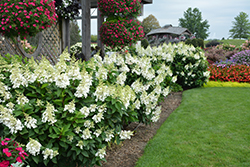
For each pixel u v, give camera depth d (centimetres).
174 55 668
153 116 385
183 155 293
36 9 430
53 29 673
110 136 267
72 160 250
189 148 310
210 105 497
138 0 655
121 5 614
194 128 378
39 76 250
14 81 236
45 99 249
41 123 223
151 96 360
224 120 402
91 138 239
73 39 1110
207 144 318
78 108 251
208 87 702
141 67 404
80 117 233
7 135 219
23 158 189
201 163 272
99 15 773
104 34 656
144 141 355
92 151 244
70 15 681
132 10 640
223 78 754
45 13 445
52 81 247
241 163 266
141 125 420
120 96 265
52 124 224
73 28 1108
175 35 2600
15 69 239
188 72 681
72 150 240
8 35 448
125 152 319
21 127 214
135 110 338
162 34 2645
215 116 426
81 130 240
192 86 714
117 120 280
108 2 616
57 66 248
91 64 288
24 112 221
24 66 270
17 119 223
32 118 221
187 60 690
